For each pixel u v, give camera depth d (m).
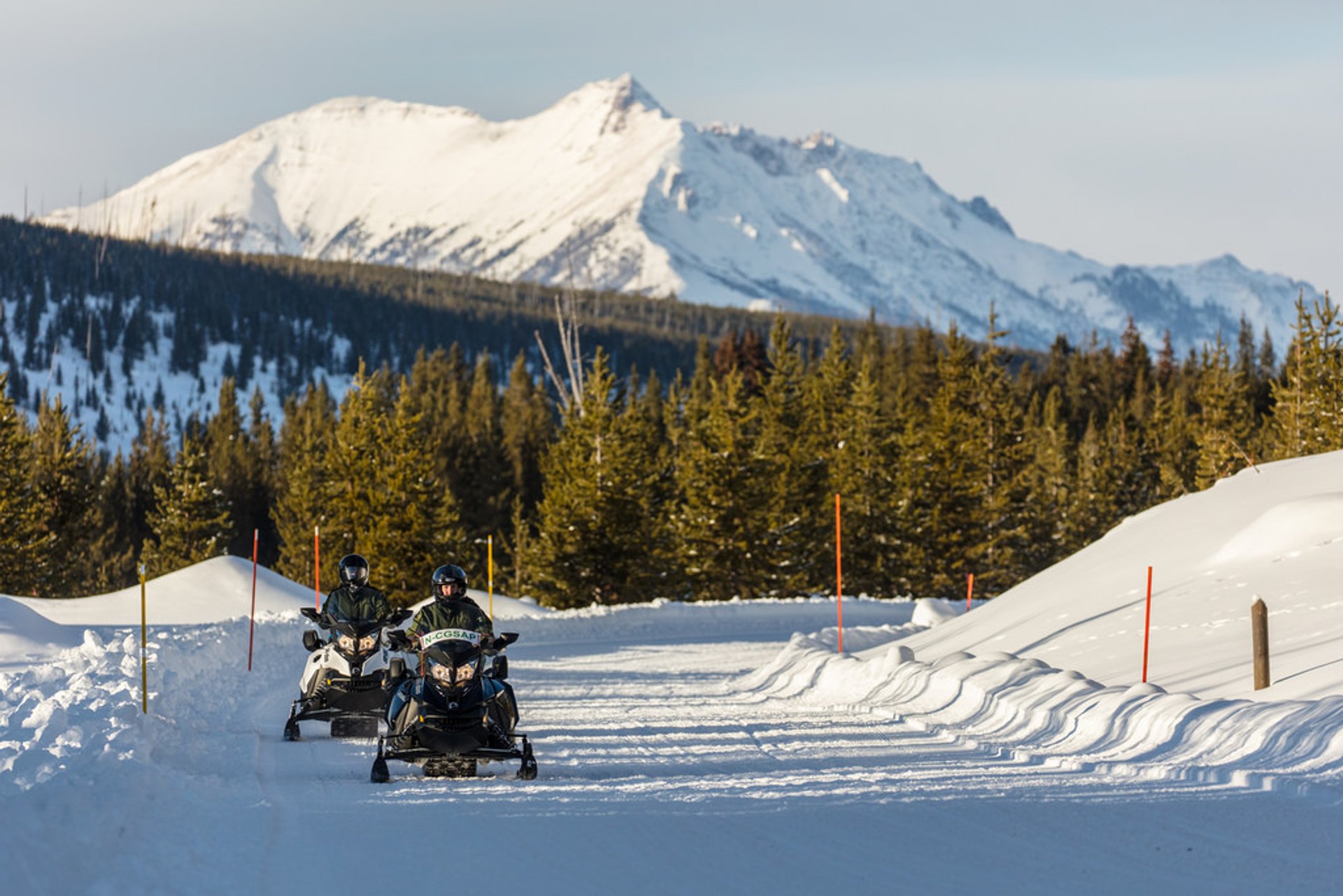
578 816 33.19
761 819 32.53
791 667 77.56
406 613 51.97
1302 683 47.00
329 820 32.47
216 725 53.25
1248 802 33.53
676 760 45.03
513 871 27.00
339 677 50.16
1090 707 48.41
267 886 25.52
